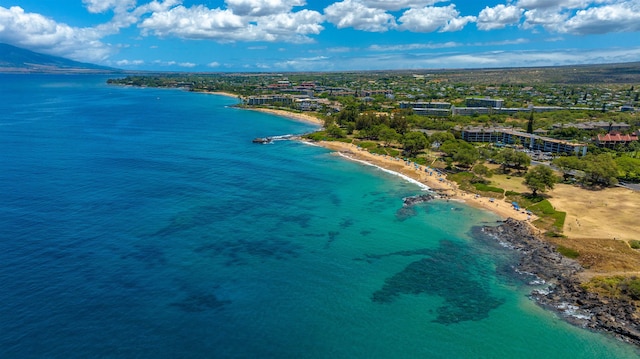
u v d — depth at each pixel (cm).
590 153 19950
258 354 6962
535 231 12125
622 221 12556
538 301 8725
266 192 15162
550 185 14900
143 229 11381
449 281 9475
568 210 13500
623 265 9919
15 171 16488
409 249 11000
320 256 10406
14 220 11562
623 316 8062
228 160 19888
